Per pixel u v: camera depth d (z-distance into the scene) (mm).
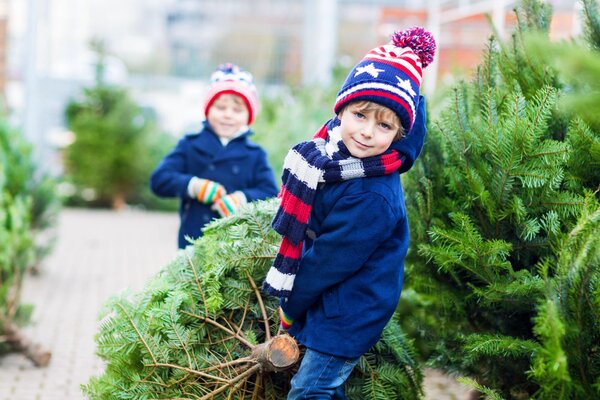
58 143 14602
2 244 4590
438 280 2930
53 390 4027
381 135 2350
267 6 18203
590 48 2768
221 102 4109
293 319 2502
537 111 2482
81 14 17016
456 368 2996
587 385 2166
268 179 4117
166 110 16281
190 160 4125
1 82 13023
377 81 2320
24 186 6539
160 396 2631
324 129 2537
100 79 13156
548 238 2527
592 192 2543
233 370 2613
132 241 9461
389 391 2613
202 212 4020
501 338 2502
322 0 13586
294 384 2416
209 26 18453
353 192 2363
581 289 2148
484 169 2658
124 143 12898
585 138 2516
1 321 4449
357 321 2361
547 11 2918
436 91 4609
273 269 2410
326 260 2354
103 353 2797
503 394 2875
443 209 2867
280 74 18172
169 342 2641
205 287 2754
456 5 8273
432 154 2953
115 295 2877
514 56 2900
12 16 13219
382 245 2428
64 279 6938
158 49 18672
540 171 2486
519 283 2500
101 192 12938
